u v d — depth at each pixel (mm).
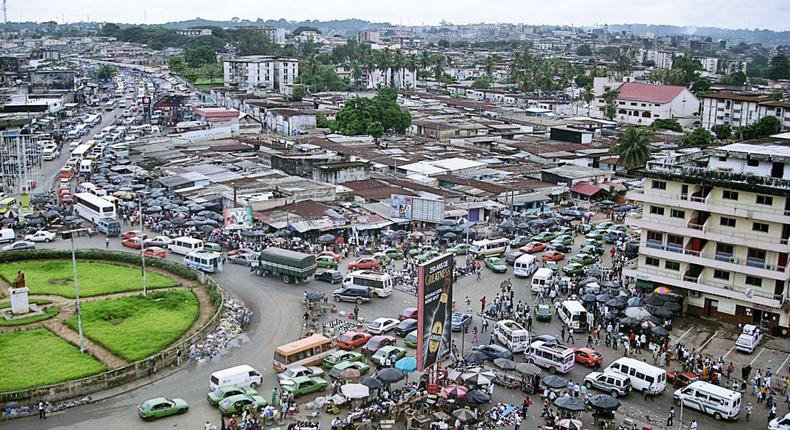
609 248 136125
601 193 170500
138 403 73688
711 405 74125
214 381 75562
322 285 111750
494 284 115000
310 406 73125
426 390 76562
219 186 160125
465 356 82875
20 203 150250
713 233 98625
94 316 94438
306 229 131250
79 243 131625
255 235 130500
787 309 94375
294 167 178625
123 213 146750
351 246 130125
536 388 78500
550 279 111125
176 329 90625
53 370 78312
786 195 91750
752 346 90062
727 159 101250
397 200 142500
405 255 125250
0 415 69625
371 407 72188
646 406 76312
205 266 115562
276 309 100875
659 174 101375
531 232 142250
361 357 84250
